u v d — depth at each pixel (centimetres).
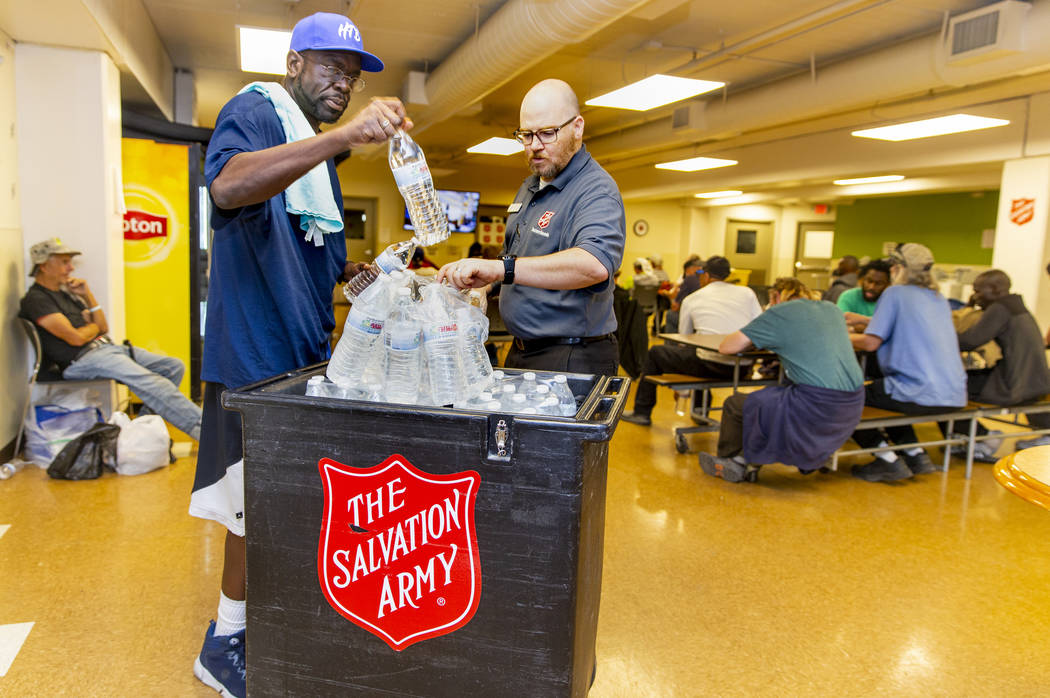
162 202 497
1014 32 431
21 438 373
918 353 383
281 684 135
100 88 405
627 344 571
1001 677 207
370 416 123
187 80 764
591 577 135
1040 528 327
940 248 1038
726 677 202
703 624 232
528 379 160
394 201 1268
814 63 632
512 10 423
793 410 355
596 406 136
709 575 269
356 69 169
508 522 121
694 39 594
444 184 1307
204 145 524
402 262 153
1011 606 251
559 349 227
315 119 171
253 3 537
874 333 395
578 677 129
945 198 1024
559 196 222
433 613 126
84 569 253
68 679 189
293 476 128
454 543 124
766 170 957
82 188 407
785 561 284
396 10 536
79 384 396
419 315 142
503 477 120
